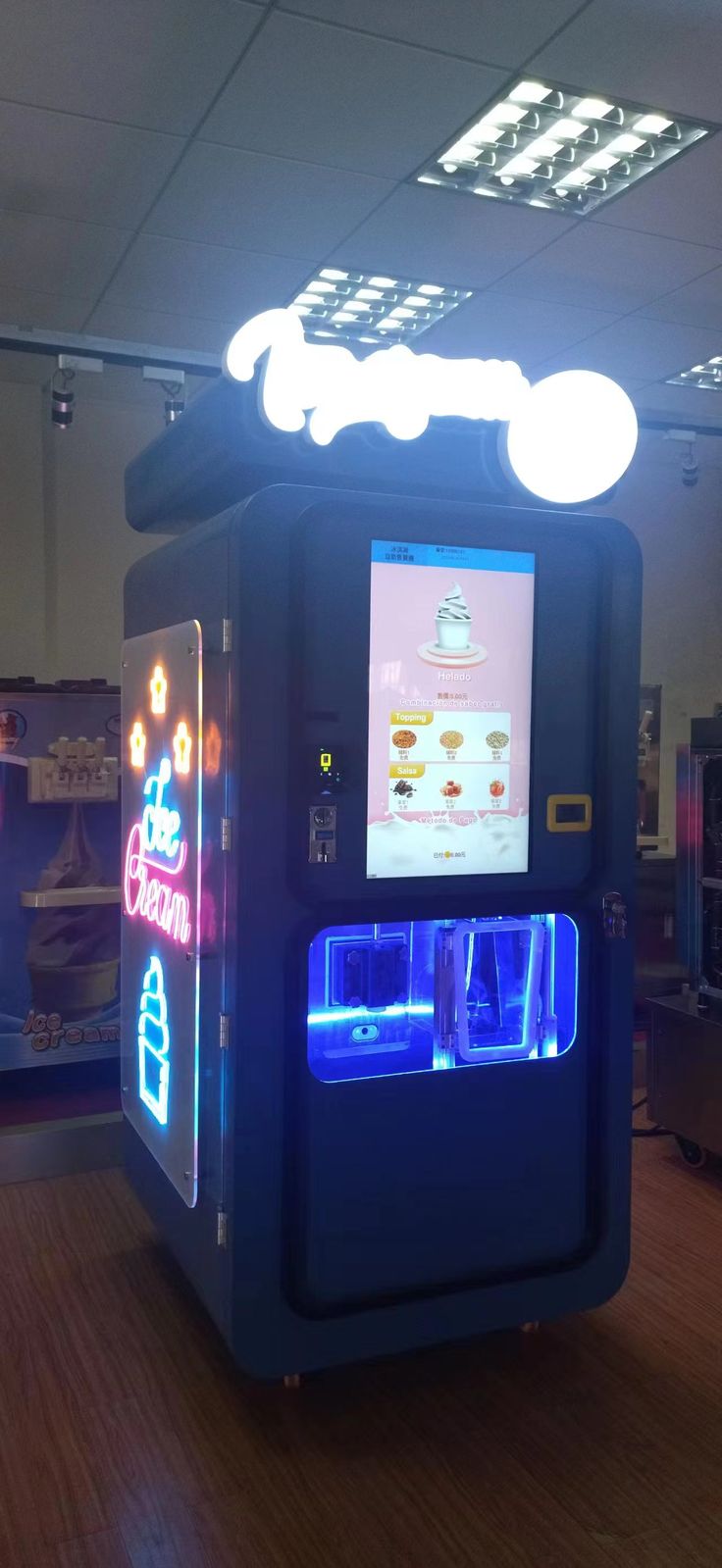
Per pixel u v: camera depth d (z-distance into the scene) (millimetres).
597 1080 2521
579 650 2467
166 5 3092
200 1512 1969
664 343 5770
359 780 2264
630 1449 2150
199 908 2383
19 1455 2113
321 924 2242
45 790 3791
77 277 4852
